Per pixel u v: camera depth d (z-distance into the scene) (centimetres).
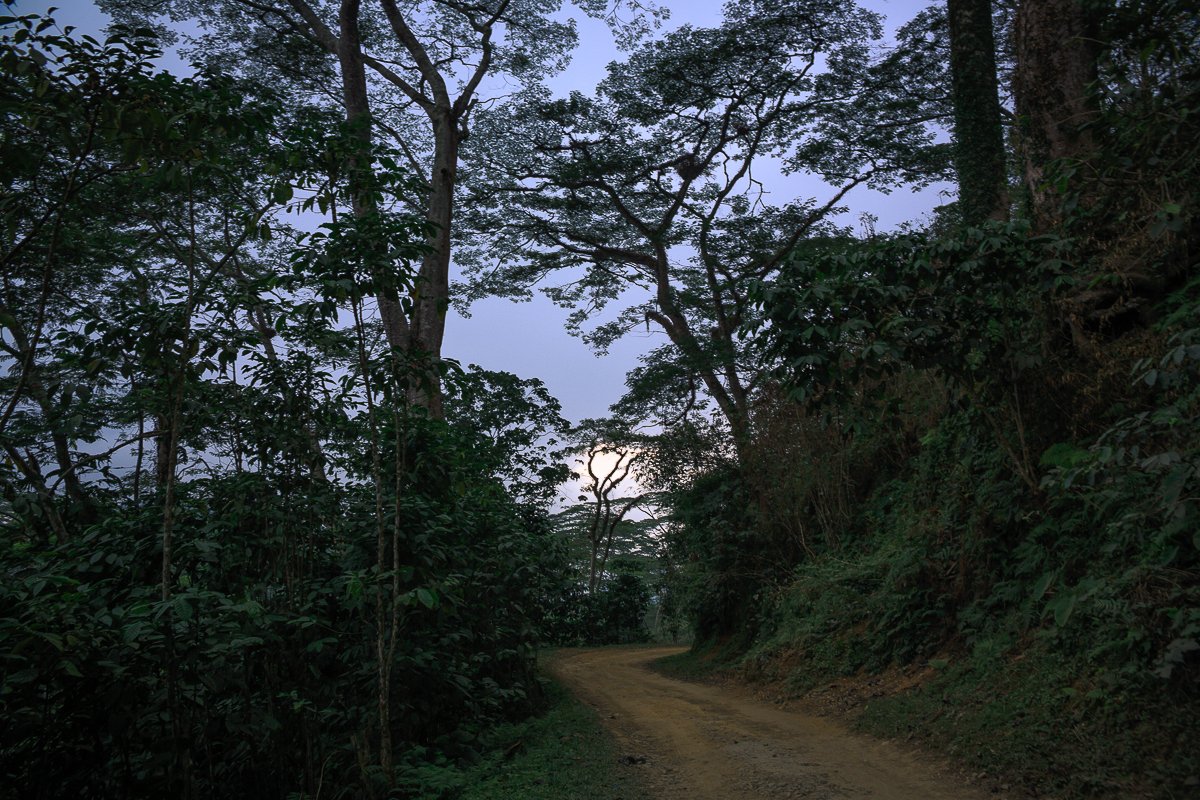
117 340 591
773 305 777
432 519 725
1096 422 786
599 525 3997
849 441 1370
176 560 586
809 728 848
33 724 457
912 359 790
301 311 627
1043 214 927
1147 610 559
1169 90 705
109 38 470
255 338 619
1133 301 771
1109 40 791
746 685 1225
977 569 868
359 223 609
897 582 990
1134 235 788
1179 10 712
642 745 814
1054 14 978
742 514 1628
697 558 1770
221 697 580
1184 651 511
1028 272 786
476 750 757
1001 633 767
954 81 1312
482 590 921
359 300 612
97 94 476
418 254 627
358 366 657
